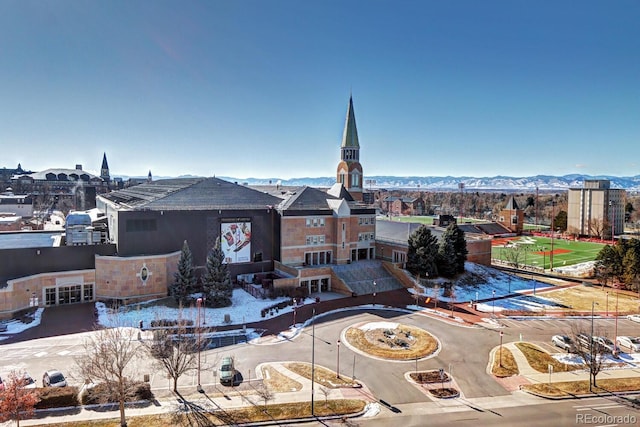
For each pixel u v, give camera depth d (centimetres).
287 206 7681
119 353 3394
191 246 6994
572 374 4244
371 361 4425
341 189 9219
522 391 3872
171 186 8775
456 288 7512
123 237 6431
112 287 6197
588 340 4281
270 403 3525
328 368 4228
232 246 7356
